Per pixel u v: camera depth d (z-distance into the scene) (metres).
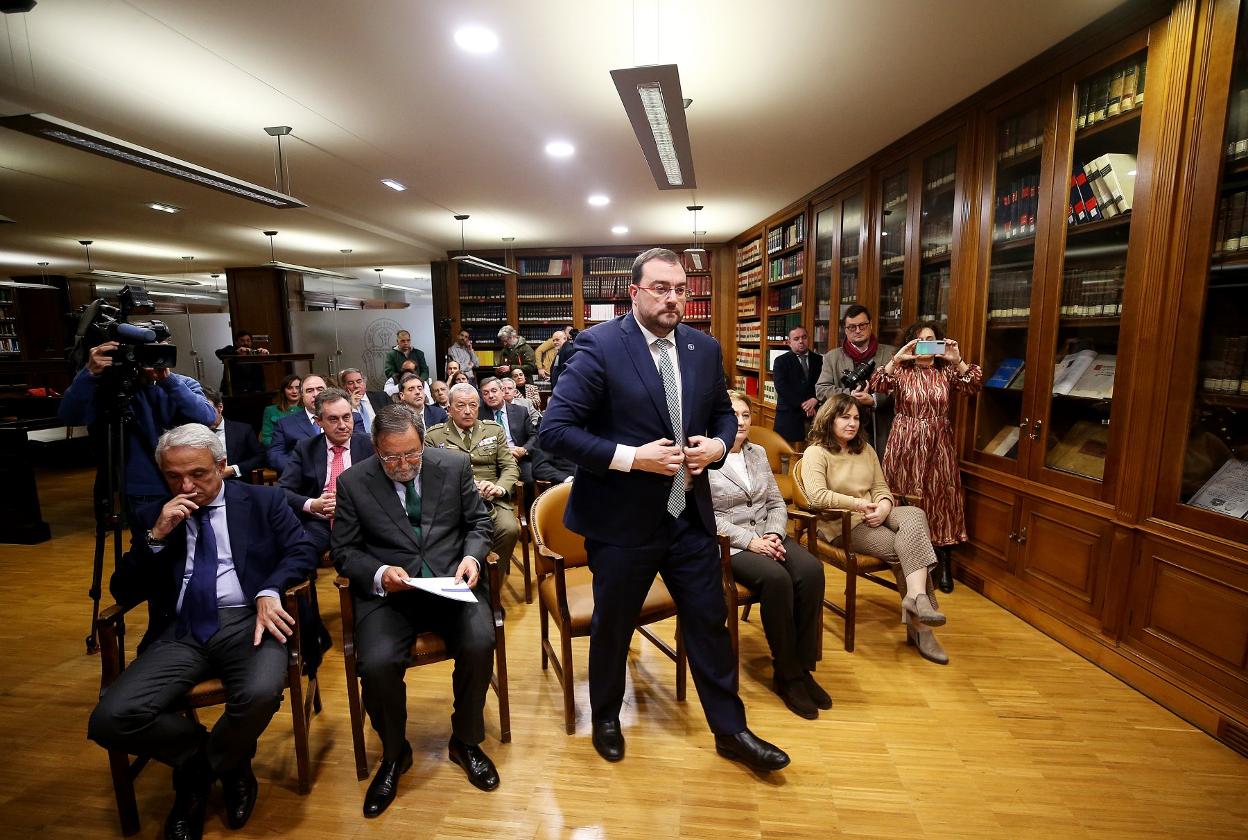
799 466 2.63
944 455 2.89
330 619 2.80
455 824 1.57
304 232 6.39
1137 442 2.09
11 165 3.96
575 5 2.16
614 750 1.79
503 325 8.28
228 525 1.72
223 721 1.51
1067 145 2.38
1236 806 1.58
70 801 1.68
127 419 2.29
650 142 2.79
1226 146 1.80
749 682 2.22
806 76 2.76
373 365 9.12
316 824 1.58
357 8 2.16
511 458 3.16
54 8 2.13
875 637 2.52
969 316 2.99
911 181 3.51
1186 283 1.91
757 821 1.56
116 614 1.56
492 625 1.80
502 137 3.54
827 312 4.88
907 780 1.70
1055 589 2.49
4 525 4.00
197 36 2.36
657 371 1.62
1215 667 1.87
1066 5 2.13
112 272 9.46
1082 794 1.63
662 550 1.67
